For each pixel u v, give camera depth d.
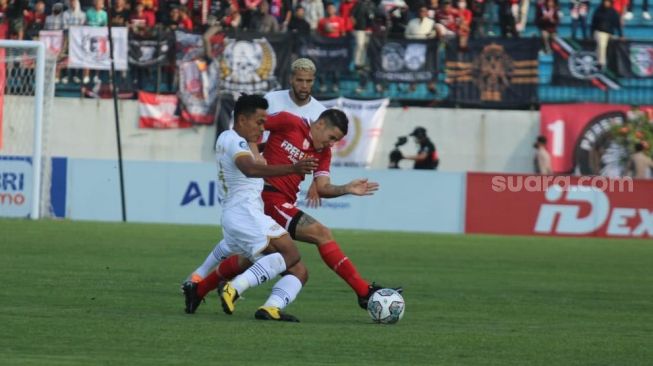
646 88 63.22
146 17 62.22
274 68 61.75
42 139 55.28
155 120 62.00
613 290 31.23
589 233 54.97
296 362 16.89
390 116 62.09
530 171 62.19
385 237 50.00
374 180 54.94
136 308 23.52
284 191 23.22
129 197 55.19
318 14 64.12
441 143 62.34
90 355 17.02
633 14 67.12
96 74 62.56
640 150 60.81
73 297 25.31
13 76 56.88
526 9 66.44
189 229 50.50
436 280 32.66
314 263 37.22
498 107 62.44
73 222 52.38
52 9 61.69
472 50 62.34
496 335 20.80
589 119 61.62
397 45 62.34
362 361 17.22
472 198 54.97
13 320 20.88
